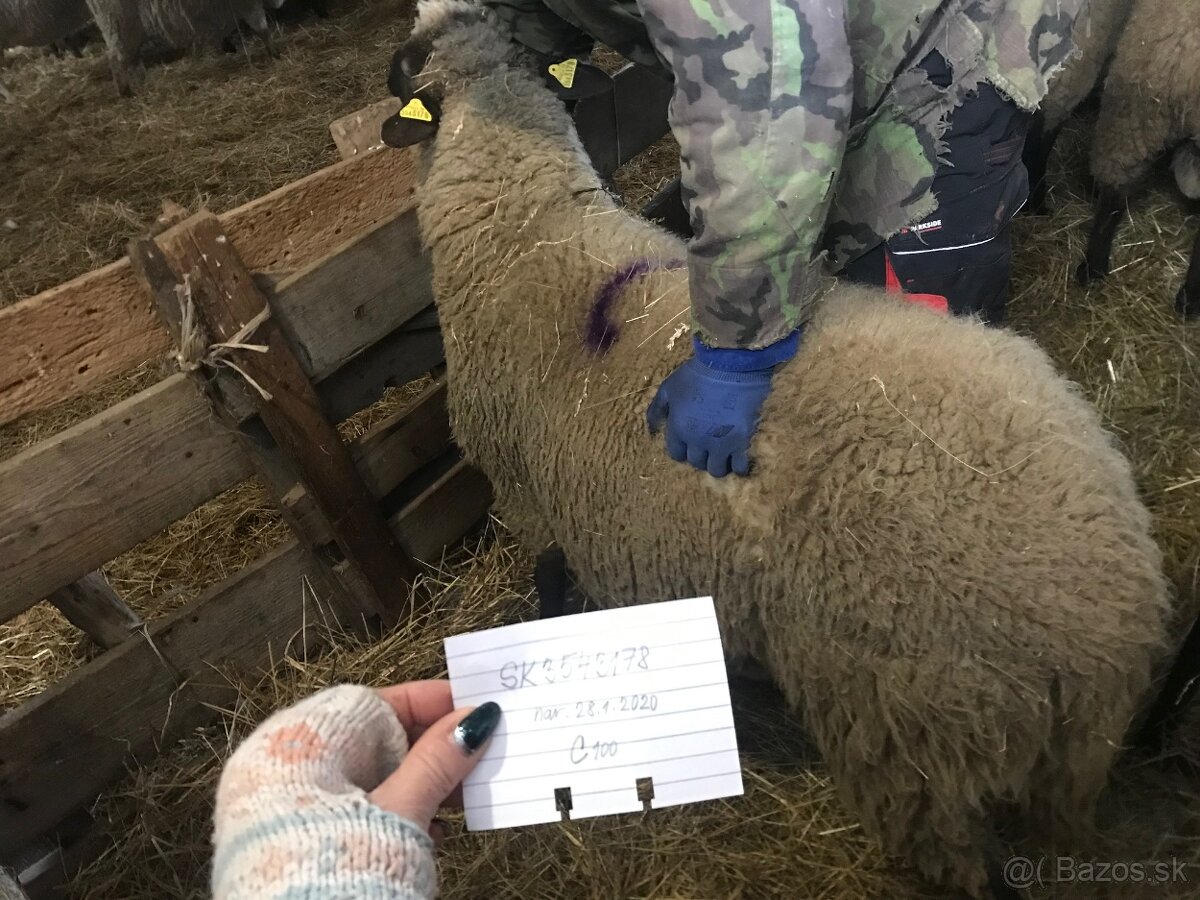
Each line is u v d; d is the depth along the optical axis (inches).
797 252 44.4
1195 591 77.2
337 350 75.4
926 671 47.7
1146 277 113.3
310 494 76.2
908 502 46.5
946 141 61.0
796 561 50.2
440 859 67.8
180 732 77.5
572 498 62.9
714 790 37.4
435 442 89.4
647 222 68.1
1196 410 95.7
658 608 36.8
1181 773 65.4
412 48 65.7
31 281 130.4
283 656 82.9
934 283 68.5
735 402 49.4
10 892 44.3
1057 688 46.8
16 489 59.9
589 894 65.6
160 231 61.8
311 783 28.8
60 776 69.9
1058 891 58.6
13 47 204.5
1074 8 57.6
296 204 72.4
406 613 89.2
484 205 64.9
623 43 56.9
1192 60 96.3
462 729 34.0
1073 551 44.9
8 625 90.0
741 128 40.5
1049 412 48.4
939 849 55.3
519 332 63.1
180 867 70.8
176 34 186.7
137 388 112.3
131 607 90.5
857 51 53.4
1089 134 141.0
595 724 36.8
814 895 63.0
